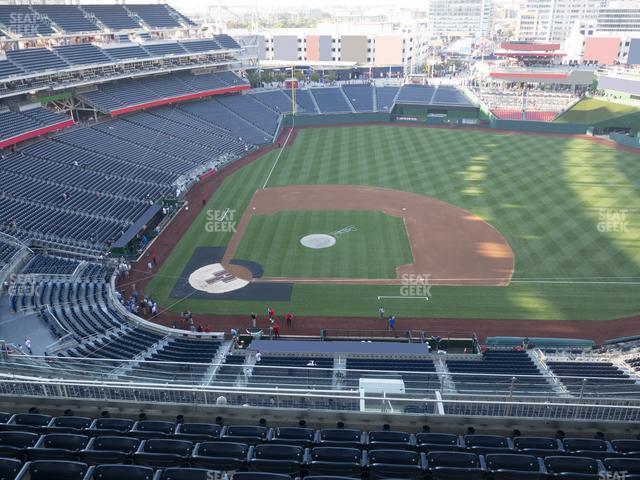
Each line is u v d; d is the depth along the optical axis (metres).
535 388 18.92
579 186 56.09
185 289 37.38
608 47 118.81
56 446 11.80
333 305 35.22
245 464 11.23
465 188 56.06
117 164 58.28
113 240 43.28
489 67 101.69
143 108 72.56
